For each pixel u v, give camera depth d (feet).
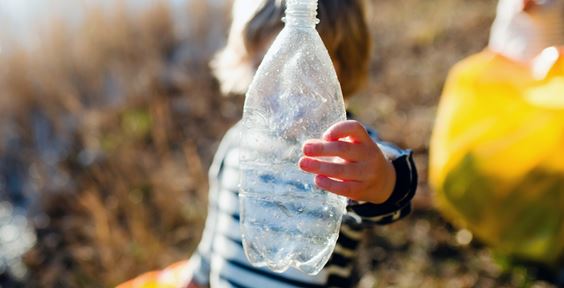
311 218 3.86
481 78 8.74
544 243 8.34
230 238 5.31
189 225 10.41
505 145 8.30
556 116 8.14
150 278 6.58
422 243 9.68
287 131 3.80
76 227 10.52
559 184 8.12
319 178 3.69
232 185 5.42
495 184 8.36
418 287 8.92
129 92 13.38
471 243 9.62
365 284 8.96
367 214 4.28
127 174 11.32
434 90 13.56
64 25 13.56
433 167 9.12
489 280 8.95
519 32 8.62
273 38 4.97
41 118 13.00
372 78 14.20
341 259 5.05
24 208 11.44
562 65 8.24
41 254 10.23
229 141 5.74
